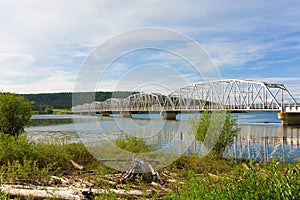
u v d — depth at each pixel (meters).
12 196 5.61
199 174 7.53
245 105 41.25
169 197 4.80
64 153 8.48
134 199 5.57
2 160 8.05
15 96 14.50
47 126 25.06
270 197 3.43
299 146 16.05
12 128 14.33
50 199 5.34
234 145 15.55
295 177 3.54
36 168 7.04
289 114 36.31
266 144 16.88
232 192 3.62
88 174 7.33
